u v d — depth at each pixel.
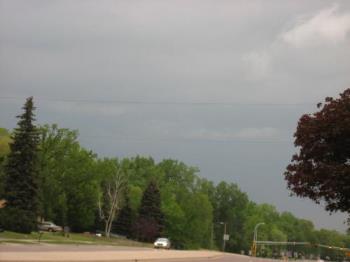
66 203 93.00
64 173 92.19
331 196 12.61
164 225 119.88
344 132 12.49
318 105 13.38
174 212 123.44
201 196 132.50
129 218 112.75
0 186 67.44
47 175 88.31
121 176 102.50
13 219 60.50
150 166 140.25
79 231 99.75
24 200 65.19
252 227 163.75
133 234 106.31
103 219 102.44
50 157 91.06
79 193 94.38
